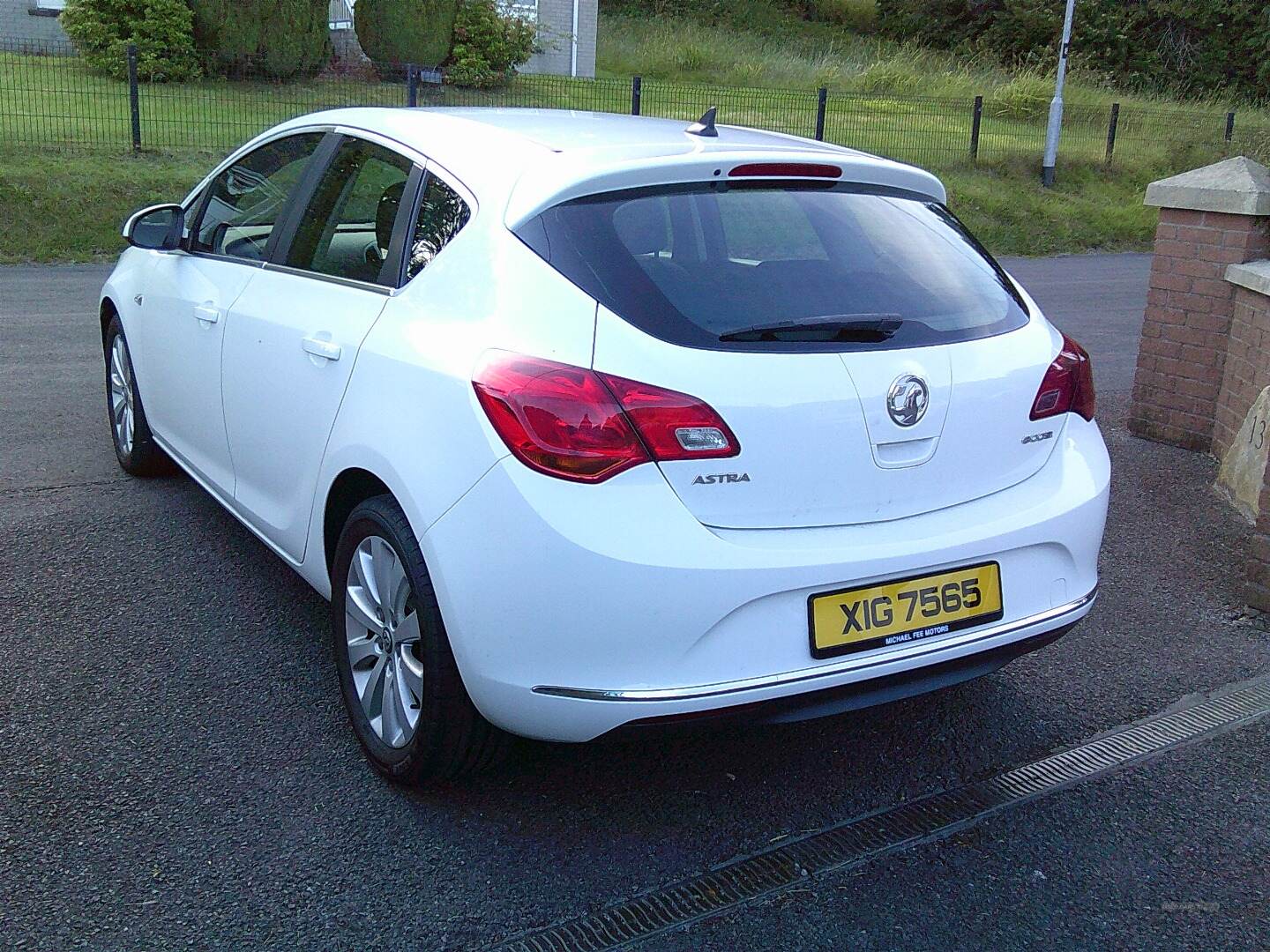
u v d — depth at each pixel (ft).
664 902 8.66
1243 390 19.29
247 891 8.54
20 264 37.04
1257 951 8.38
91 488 16.74
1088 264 51.08
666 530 8.16
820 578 8.54
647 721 8.30
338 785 9.93
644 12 124.36
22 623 12.52
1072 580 10.11
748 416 8.36
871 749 10.96
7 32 67.21
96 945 7.91
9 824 9.14
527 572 8.18
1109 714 11.75
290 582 13.87
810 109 70.69
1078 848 9.52
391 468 9.16
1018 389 9.76
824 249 9.53
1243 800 10.28
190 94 56.59
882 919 8.58
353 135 11.98
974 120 65.46
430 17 64.23
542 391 8.22
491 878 8.84
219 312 12.77
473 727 9.22
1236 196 19.43
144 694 11.24
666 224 9.09
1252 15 116.57
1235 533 16.93
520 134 10.37
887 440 8.93
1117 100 90.43
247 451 12.34
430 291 9.65
